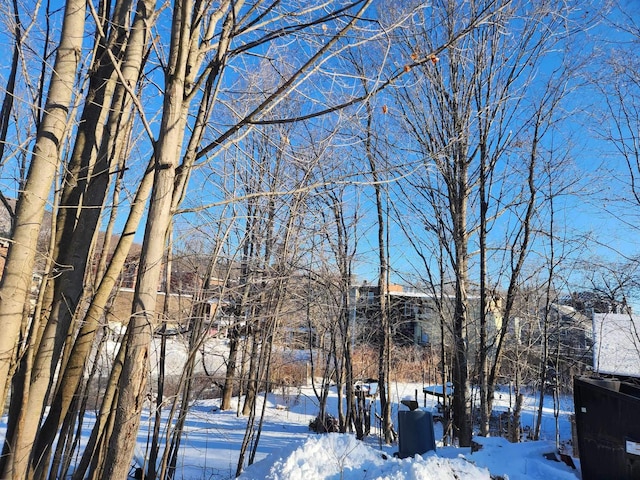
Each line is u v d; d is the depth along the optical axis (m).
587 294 11.77
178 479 6.09
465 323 10.58
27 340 3.11
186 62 2.99
